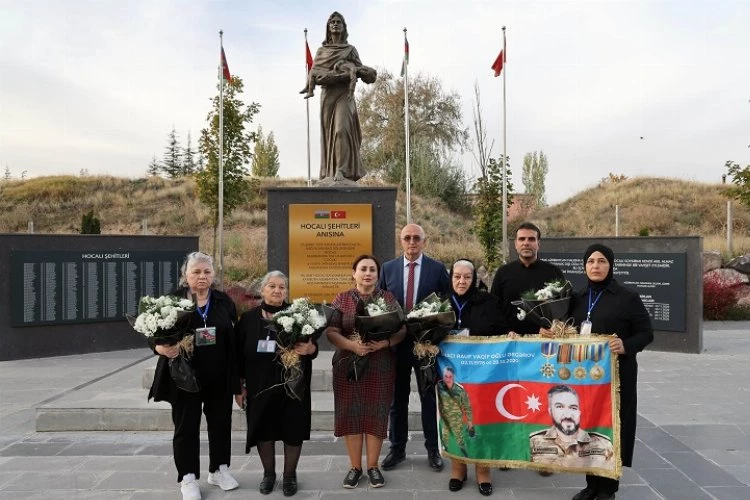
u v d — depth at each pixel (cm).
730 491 429
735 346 1067
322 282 781
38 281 998
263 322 432
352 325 445
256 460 504
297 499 416
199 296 437
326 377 662
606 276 412
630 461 402
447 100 3619
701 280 988
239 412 588
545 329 422
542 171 3712
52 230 2303
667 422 605
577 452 400
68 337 1028
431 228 2403
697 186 2761
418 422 585
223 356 432
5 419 627
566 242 1088
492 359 420
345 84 827
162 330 394
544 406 409
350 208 780
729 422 605
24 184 2770
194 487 413
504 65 1472
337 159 822
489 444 416
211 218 1828
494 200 1566
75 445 540
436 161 2955
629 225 2423
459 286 452
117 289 1070
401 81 3572
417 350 429
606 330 406
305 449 533
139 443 546
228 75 1404
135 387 677
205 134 1596
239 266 1678
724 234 2205
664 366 889
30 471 473
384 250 784
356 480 437
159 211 2461
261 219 2336
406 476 461
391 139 3441
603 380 397
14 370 887
